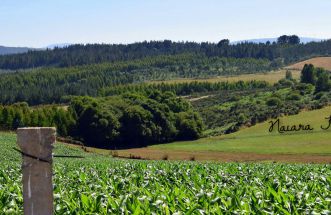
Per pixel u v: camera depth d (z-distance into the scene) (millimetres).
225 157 64500
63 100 176500
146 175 17766
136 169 21344
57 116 95750
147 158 62656
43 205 5535
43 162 5520
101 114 95000
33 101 174250
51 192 5551
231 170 20125
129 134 96875
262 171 22031
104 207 9477
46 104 174750
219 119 112500
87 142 95938
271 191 10188
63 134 95000
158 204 9281
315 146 73312
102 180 14922
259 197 10430
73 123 96375
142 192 11398
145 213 8602
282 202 9578
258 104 118188
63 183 14688
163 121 99500
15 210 9867
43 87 196875
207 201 9805
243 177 16781
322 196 10805
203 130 102188
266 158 61438
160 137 99125
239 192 11109
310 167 26094
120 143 97062
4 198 10648
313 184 12305
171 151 76062
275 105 113875
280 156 64062
